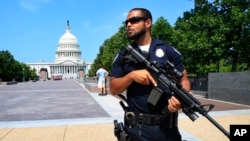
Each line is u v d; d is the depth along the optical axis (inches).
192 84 1003.3
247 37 1021.8
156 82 124.8
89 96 962.7
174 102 120.0
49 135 339.3
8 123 428.1
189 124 383.6
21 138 327.9
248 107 567.2
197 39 1067.3
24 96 1039.6
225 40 1049.5
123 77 130.9
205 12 1100.5
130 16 133.3
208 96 775.7
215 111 502.9
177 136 131.1
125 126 138.8
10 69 3907.5
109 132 347.9
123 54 133.8
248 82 600.1
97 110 571.5
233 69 1131.9
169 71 123.5
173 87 120.0
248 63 1158.3
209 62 1158.3
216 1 1073.5
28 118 486.0
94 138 319.3
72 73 7308.1
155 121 128.5
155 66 124.9
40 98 925.8
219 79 719.7
